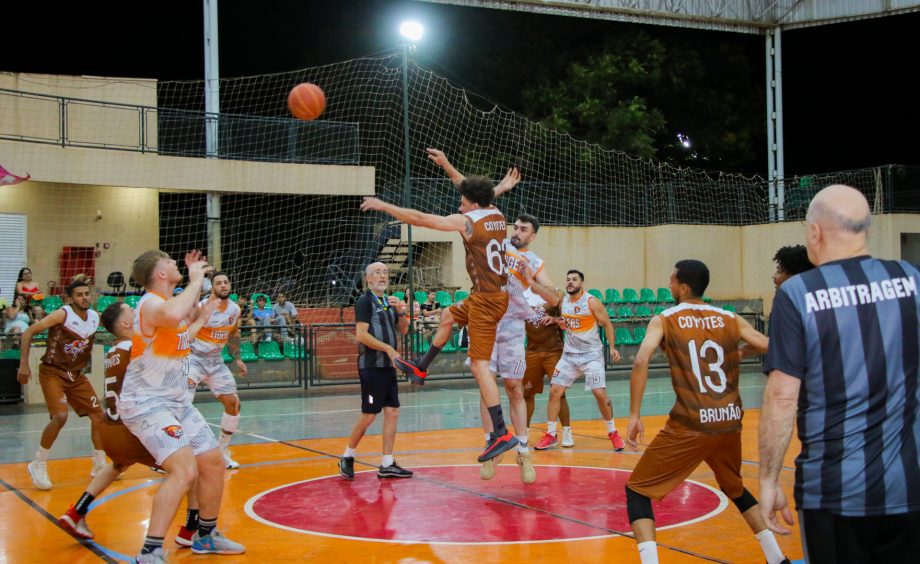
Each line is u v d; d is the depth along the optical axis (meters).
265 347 17.89
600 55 30.55
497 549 5.87
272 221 25.05
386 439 8.50
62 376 8.20
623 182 29.44
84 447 10.67
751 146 33.97
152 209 22.55
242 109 29.23
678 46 31.88
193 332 6.70
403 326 8.79
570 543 6.02
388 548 5.93
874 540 3.12
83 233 21.67
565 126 29.03
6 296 20.47
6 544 6.12
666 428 5.09
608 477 8.52
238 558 5.73
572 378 10.13
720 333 5.16
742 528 6.42
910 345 3.16
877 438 3.10
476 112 28.41
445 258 24.28
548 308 10.19
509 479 8.45
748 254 25.95
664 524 6.54
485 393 7.09
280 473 8.86
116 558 5.77
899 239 23.52
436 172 27.64
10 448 10.63
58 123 20.81
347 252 24.86
